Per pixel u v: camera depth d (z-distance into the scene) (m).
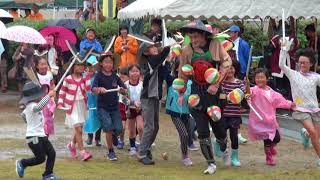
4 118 17.41
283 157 12.80
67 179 10.41
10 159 12.02
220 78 10.76
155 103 11.89
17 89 23.55
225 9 16.05
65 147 13.53
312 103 11.70
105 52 12.27
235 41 16.34
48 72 11.72
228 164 12.02
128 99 12.67
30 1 27.03
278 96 11.98
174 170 11.37
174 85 11.13
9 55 23.02
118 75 13.48
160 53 11.53
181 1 15.89
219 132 11.30
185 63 11.00
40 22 23.23
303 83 11.68
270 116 11.91
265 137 11.88
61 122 17.00
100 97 12.05
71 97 12.17
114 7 23.20
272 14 16.05
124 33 18.27
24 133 15.08
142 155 11.99
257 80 12.15
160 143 14.19
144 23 21.27
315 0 16.20
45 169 10.56
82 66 12.20
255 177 10.76
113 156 12.21
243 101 14.28
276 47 18.81
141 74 12.83
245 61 16.27
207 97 10.82
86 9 27.14
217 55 10.95
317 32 20.86
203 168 11.62
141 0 19.78
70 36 19.52
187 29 10.89
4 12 21.83
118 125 12.18
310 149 13.59
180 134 11.82
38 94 10.10
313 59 11.93
